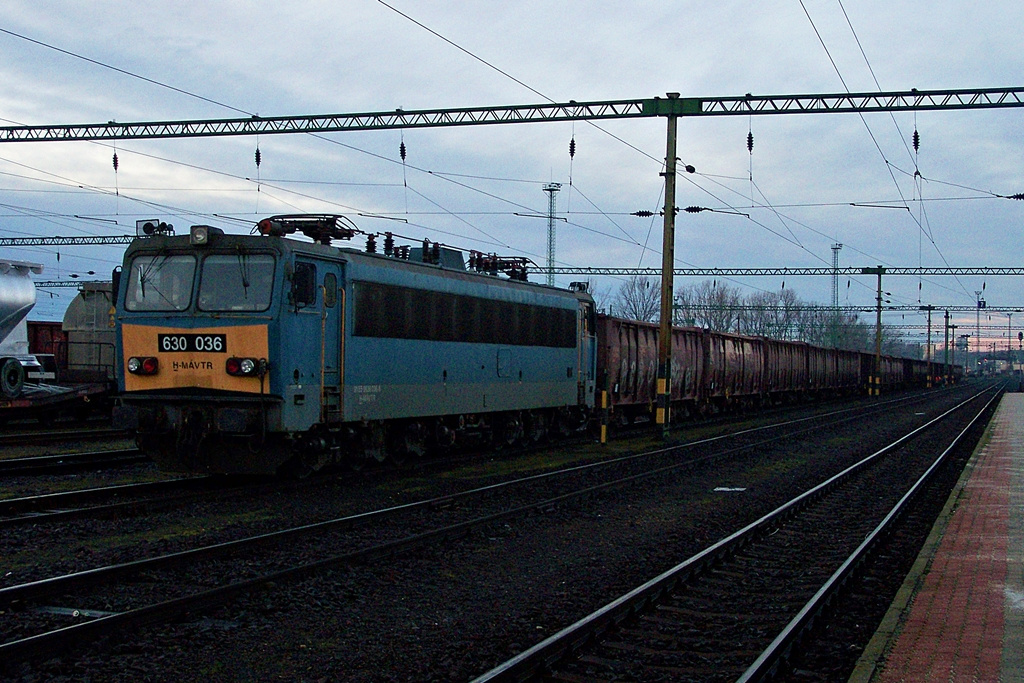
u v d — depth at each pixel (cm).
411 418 1731
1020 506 1376
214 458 1427
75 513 1129
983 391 8738
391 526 1139
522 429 2159
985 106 1973
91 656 641
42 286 5194
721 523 1262
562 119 2180
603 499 1426
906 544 1143
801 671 661
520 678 617
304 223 1535
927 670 610
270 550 980
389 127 2186
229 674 626
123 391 1410
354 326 1502
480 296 1878
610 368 2689
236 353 1341
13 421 2739
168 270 1400
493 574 932
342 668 642
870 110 2062
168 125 2277
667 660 679
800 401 5206
